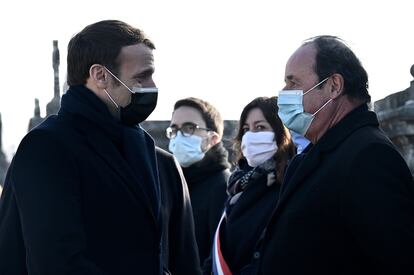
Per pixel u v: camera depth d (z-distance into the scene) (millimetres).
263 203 4551
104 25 3469
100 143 3383
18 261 3320
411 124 5695
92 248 3260
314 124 3529
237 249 4500
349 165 3154
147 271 3357
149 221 3420
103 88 3436
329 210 3219
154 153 3674
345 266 3197
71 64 3486
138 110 3467
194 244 3990
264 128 4773
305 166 3406
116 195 3324
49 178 3188
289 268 3295
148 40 3521
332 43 3523
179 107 5789
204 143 5723
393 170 3088
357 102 3469
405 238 2996
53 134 3287
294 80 3541
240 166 5035
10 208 3354
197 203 5555
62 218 3137
